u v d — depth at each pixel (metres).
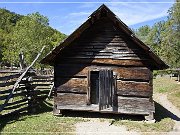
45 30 49.81
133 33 12.56
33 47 46.00
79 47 14.11
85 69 14.05
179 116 15.66
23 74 13.94
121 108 13.58
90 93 14.04
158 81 44.75
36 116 13.67
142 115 13.96
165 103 21.05
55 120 13.06
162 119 14.09
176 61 44.06
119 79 13.67
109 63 13.79
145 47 12.61
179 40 43.59
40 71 30.72
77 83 14.15
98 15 13.20
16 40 49.56
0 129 11.16
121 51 13.72
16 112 13.69
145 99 13.41
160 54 48.59
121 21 12.65
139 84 13.50
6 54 60.62
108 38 13.86
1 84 12.77
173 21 44.53
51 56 13.80
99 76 13.85
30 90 14.65
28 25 50.00
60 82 14.31
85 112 14.84
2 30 94.25
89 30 13.98
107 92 13.72
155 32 74.81
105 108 13.71
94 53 13.95
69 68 14.23
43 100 17.33
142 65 13.50
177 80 46.88
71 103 14.14
